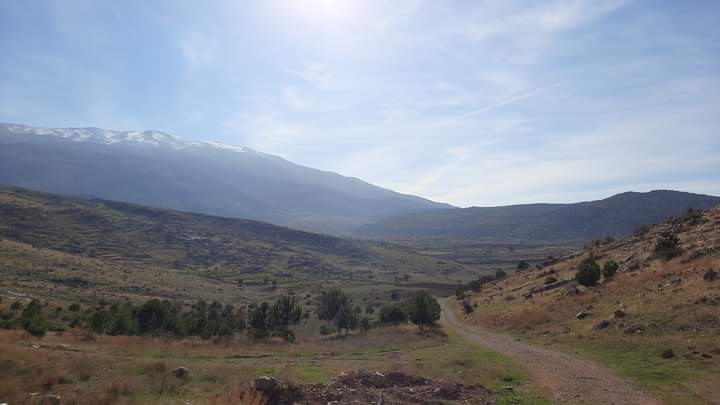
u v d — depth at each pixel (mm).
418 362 26719
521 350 30359
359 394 14586
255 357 30031
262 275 171750
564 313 41688
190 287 128375
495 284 96875
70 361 19078
